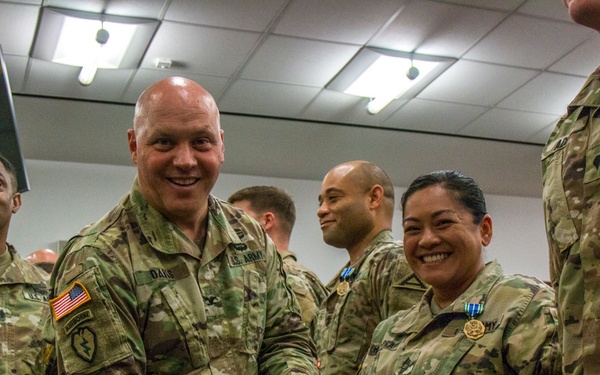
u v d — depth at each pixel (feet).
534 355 5.66
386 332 6.91
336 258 23.22
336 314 8.65
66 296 5.65
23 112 18.43
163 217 6.03
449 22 15.72
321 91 18.80
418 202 6.67
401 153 22.48
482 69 17.98
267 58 16.90
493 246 25.29
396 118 20.70
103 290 5.62
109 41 15.56
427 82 18.56
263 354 6.38
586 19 4.94
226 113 19.61
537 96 19.71
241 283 6.18
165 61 16.61
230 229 6.40
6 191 9.05
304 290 10.14
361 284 8.57
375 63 17.19
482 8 15.28
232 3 14.64
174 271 5.92
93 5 14.35
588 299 4.56
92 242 5.84
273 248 6.70
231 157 21.75
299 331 6.50
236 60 16.93
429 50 16.85
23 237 19.92
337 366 8.44
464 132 21.85
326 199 9.64
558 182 4.95
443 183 6.68
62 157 20.57
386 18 15.42
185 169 5.82
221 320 5.99
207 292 6.01
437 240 6.52
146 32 15.40
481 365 5.83
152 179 5.90
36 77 17.16
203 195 6.00
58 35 15.23
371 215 9.46
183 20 15.14
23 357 8.62
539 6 15.31
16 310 8.92
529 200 26.11
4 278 9.02
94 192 20.83
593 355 4.45
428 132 21.62
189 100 5.91
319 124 20.58
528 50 17.13
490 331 5.97
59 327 5.63
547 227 5.02
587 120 4.95
